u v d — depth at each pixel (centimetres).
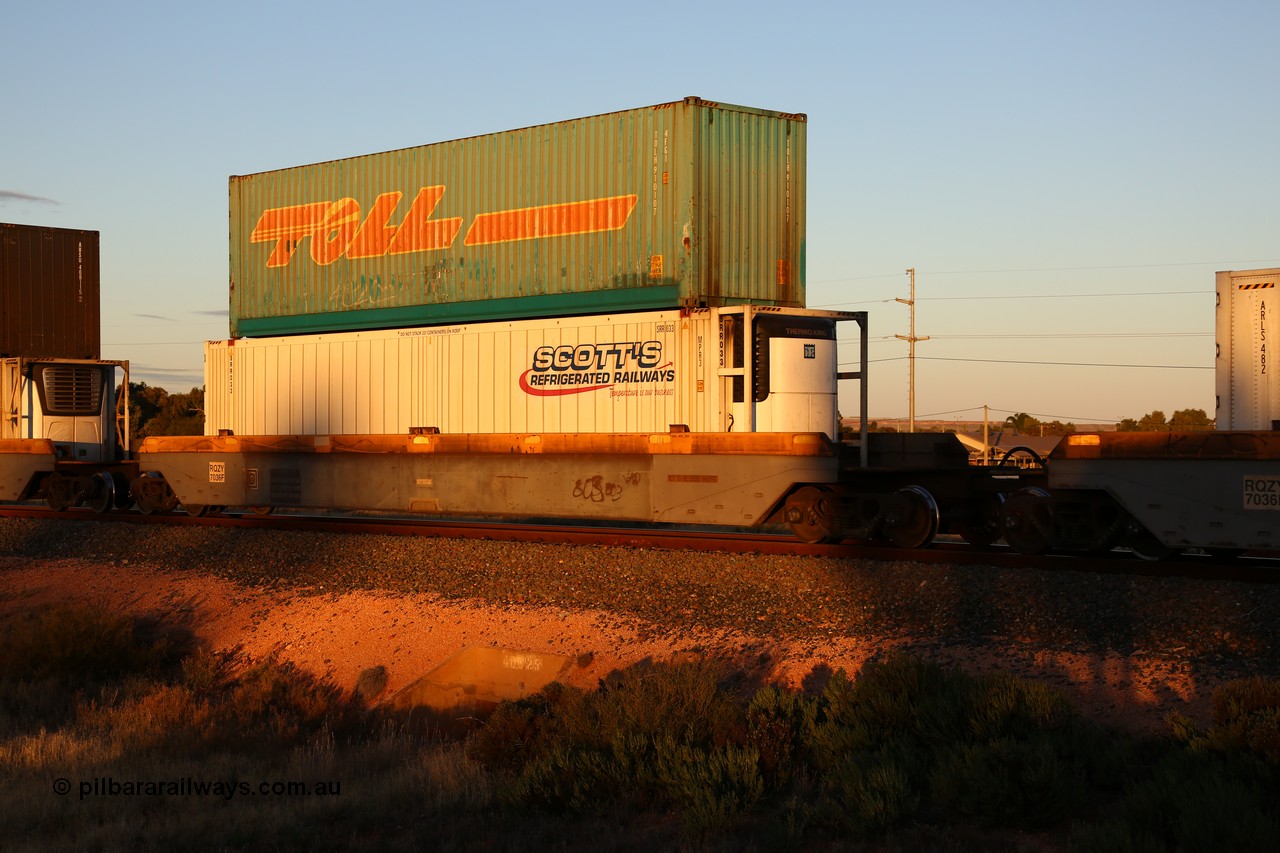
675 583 1302
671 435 1564
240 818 861
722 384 1562
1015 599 1105
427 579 1451
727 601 1231
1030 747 755
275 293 2094
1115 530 1259
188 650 1432
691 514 1552
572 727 921
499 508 1727
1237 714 773
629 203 1644
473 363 1811
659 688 950
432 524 1825
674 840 759
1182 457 1169
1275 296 1147
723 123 1617
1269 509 1116
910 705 865
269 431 2073
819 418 1599
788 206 1694
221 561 1678
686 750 834
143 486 2206
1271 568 1127
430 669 1232
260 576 1592
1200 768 726
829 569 1270
